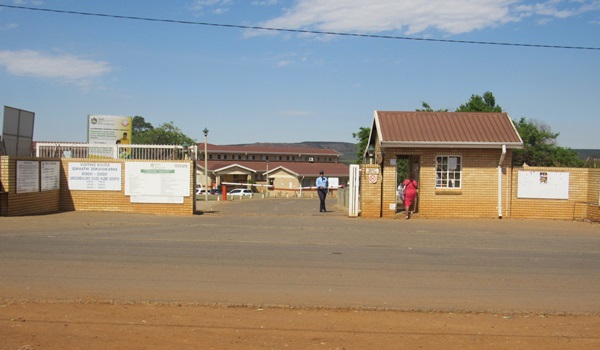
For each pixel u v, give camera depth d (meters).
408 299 8.11
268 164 68.25
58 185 19.89
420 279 9.42
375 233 15.70
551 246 13.77
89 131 26.88
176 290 8.27
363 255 11.70
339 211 23.45
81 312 7.09
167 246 12.26
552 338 6.49
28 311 7.07
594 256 12.25
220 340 6.14
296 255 11.48
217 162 67.44
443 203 20.56
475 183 20.61
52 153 20.27
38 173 18.50
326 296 8.15
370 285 8.90
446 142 20.05
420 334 6.54
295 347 5.97
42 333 6.23
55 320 6.72
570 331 6.78
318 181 23.05
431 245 13.51
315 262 10.73
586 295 8.58
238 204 28.11
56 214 18.52
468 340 6.36
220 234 14.65
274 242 13.36
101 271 9.41
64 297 7.73
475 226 18.03
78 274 9.15
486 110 41.28
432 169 20.55
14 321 6.64
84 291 8.09
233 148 71.06
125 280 8.81
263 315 7.15
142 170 20.09
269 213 21.95
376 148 23.53
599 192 19.69
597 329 6.89
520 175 20.70
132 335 6.24
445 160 20.64
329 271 9.89
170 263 10.26
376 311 7.50
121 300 7.66
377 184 20.36
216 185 61.91
